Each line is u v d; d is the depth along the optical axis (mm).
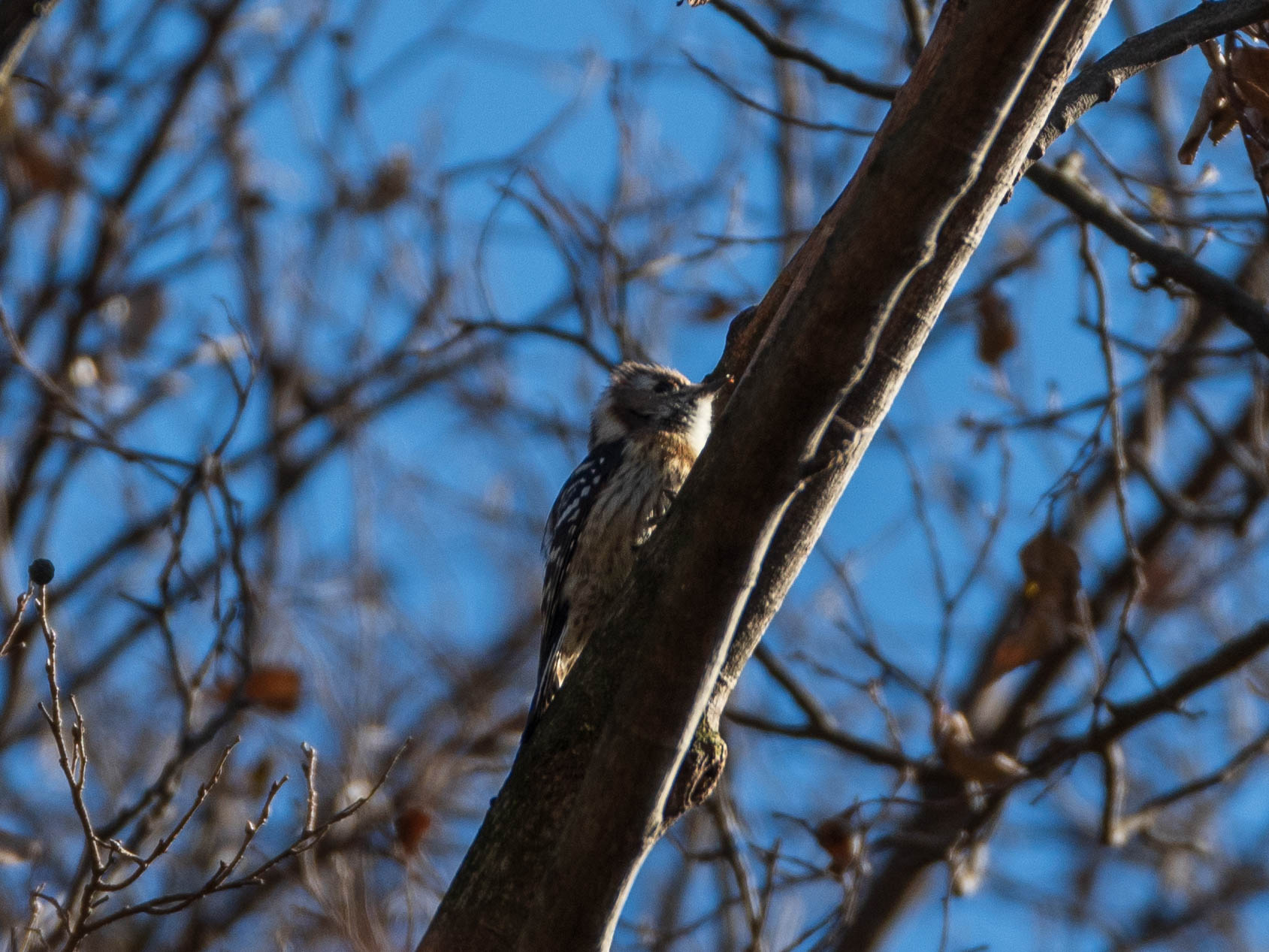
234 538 9992
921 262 5336
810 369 5438
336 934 10461
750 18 10531
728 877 12078
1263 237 11875
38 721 15219
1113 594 16125
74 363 15422
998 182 6457
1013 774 10359
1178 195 10867
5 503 14289
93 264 16062
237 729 13609
